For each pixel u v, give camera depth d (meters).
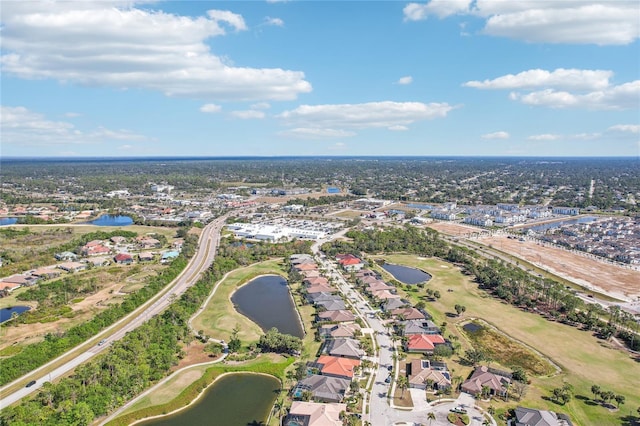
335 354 167.62
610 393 139.75
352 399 139.62
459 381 150.62
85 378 143.38
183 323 193.25
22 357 157.50
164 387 146.88
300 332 196.00
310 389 143.12
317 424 123.75
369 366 161.25
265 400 143.25
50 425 122.25
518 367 162.62
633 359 170.75
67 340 173.50
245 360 166.75
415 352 173.25
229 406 139.88
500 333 193.88
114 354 156.25
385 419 130.38
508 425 128.62
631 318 197.38
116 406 136.25
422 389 146.62
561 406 138.75
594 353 175.38
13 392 143.25
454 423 128.88
